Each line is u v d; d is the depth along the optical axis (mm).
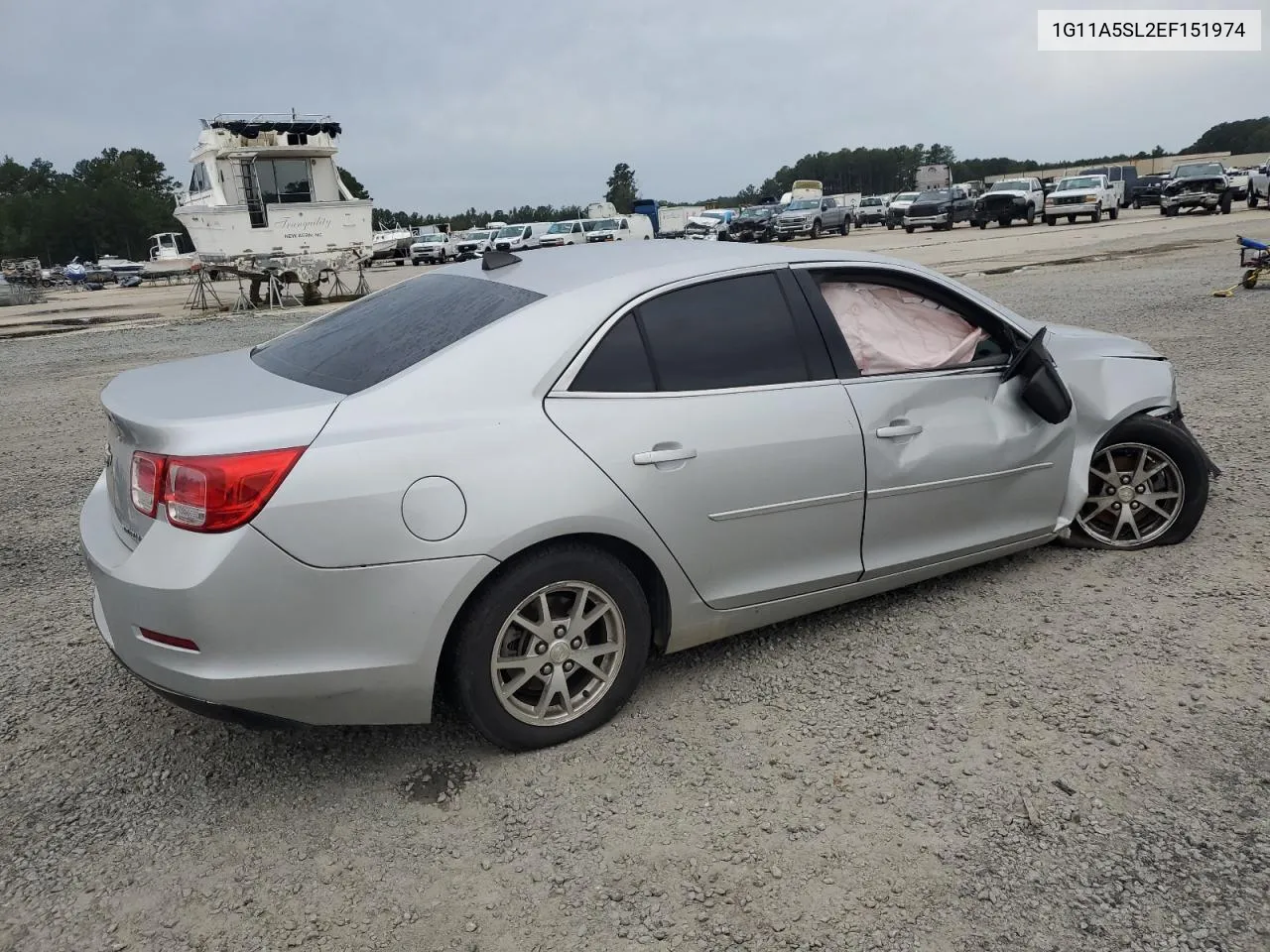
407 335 3174
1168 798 2738
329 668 2707
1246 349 8977
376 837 2730
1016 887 2439
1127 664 3473
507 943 2326
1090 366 4324
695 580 3260
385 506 2684
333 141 23016
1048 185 44062
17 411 9320
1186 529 4441
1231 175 51594
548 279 3330
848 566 3623
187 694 2650
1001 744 3041
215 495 2570
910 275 3885
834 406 3480
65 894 2531
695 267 3402
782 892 2459
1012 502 4023
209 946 2346
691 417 3174
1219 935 2262
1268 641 3578
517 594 2896
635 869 2562
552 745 3117
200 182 23453
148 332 16766
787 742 3111
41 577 4820
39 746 3244
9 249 123125
